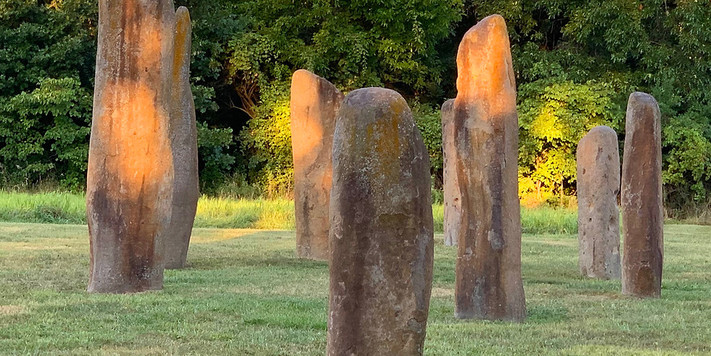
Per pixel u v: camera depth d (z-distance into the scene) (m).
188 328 6.82
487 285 7.57
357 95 4.60
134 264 8.60
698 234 19.66
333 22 27.08
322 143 12.80
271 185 26.62
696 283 10.78
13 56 25.08
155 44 8.58
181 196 11.05
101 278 8.47
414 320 4.46
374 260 4.43
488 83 7.47
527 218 20.38
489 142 7.48
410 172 4.50
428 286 4.53
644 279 9.29
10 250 12.24
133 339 6.38
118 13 8.47
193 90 25.72
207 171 27.09
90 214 8.53
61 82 24.83
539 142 26.78
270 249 13.86
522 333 6.97
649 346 6.67
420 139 4.61
